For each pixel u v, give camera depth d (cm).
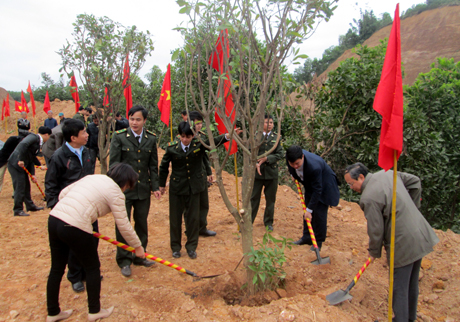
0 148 729
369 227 287
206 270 402
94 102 632
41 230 528
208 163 502
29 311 298
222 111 306
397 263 285
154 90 1287
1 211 637
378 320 304
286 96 318
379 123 654
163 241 497
